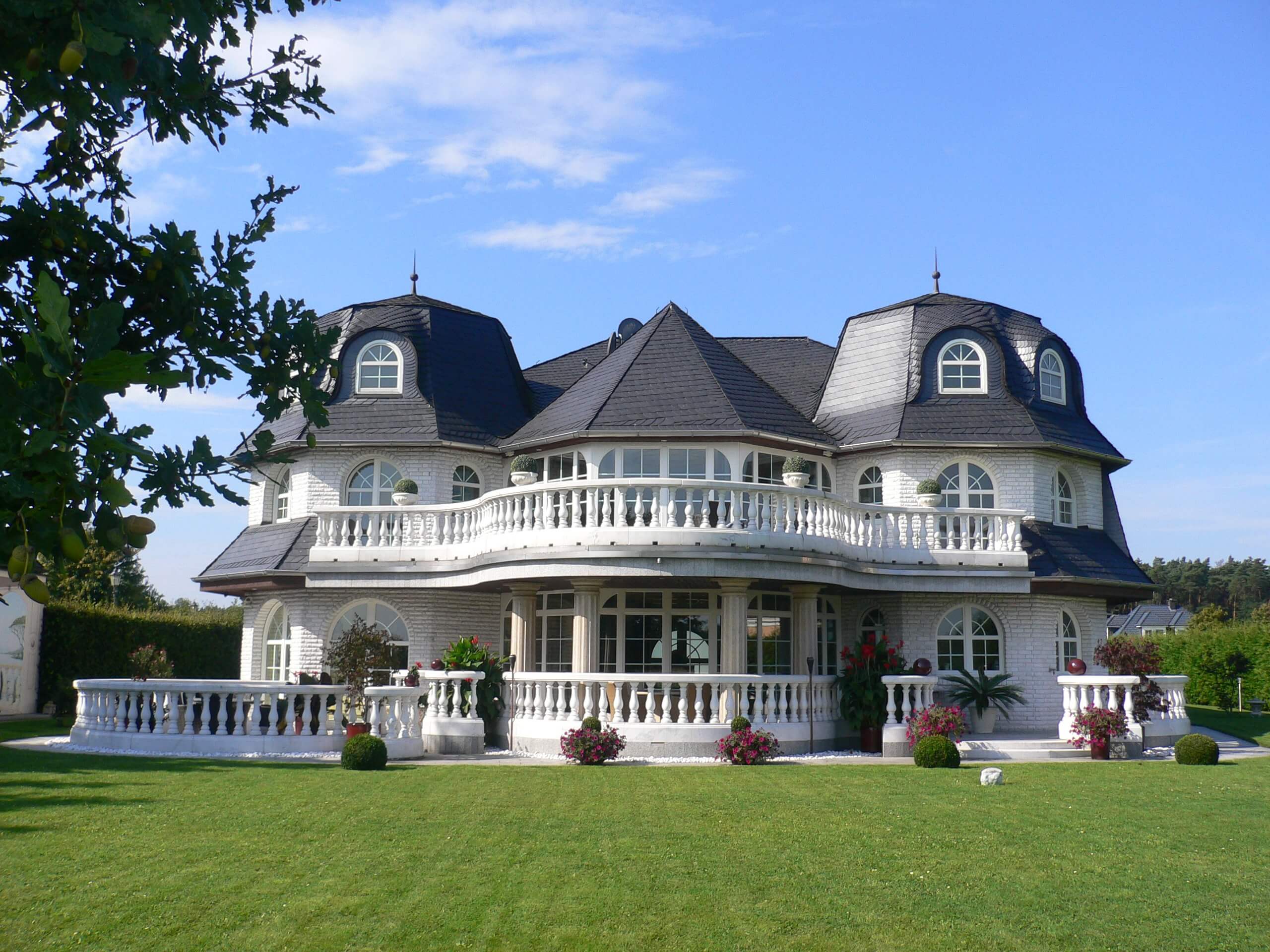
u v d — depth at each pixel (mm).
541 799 13797
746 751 19094
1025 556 24734
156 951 7688
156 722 20203
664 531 20922
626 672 24656
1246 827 12469
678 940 8078
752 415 25203
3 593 29156
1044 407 27656
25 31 3727
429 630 26203
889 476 26625
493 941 7973
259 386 5004
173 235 4691
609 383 26297
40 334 3086
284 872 9680
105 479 3393
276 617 28562
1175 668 42125
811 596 22719
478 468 27641
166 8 4164
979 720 23844
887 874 9953
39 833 11211
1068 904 9125
